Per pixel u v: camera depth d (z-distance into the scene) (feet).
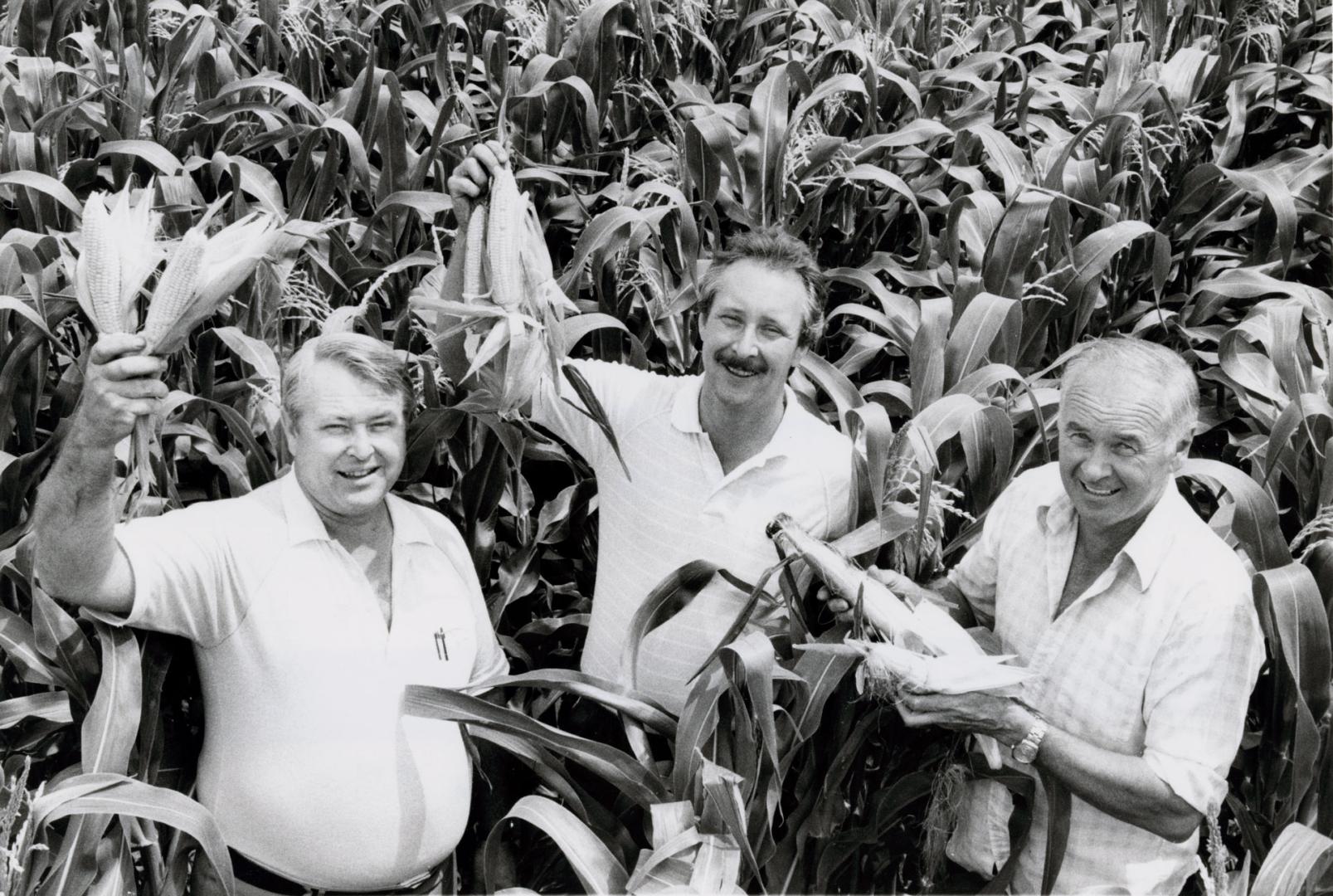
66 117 12.37
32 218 11.86
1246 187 14.21
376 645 8.20
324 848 8.04
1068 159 15.01
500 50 14.65
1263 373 12.47
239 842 8.14
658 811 8.24
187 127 13.89
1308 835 7.86
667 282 13.33
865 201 14.88
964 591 9.57
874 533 9.17
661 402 9.46
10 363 10.00
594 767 8.67
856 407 11.67
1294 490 12.59
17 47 14.08
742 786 8.70
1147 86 15.11
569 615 11.69
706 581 9.01
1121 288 15.08
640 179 14.89
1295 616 9.19
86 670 8.57
